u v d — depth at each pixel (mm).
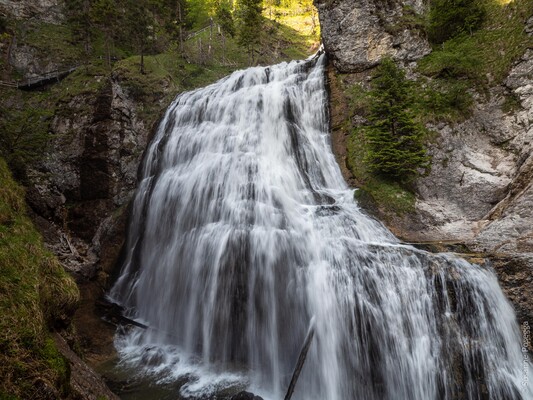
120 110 19656
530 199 10531
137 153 19219
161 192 16297
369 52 17594
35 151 18578
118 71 21141
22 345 4387
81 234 17641
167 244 14648
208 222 13844
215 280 11719
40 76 26891
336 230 11523
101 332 12508
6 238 6559
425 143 14188
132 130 19703
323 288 9930
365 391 8805
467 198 12898
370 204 13266
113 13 27734
